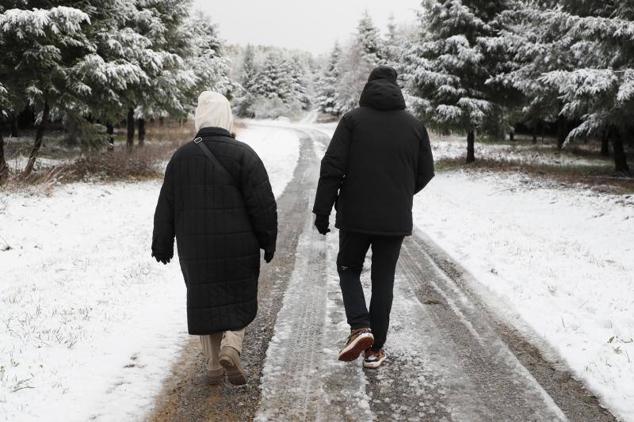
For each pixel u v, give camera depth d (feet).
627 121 42.11
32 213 27.76
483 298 15.84
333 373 10.91
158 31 53.36
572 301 15.21
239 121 181.78
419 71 59.11
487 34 59.77
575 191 38.73
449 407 9.59
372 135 10.46
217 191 9.14
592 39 38.78
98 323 13.19
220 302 9.22
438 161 68.49
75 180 40.93
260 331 13.16
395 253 10.94
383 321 10.94
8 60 35.94
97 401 9.55
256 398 9.85
